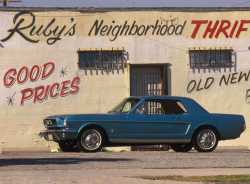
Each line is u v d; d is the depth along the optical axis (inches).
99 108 1070.4
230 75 1104.2
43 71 1059.3
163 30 1090.7
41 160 677.3
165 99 845.2
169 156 735.7
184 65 1094.4
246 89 1107.3
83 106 1067.3
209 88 1098.7
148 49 1086.4
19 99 1050.7
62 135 805.9
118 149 1032.2
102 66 1072.8
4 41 1049.5
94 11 1073.5
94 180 496.1
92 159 687.7
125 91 1077.1
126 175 531.5
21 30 1054.4
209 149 849.5
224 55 1105.4
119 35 1079.0
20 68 1053.2
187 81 1094.4
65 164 625.9
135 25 1083.3
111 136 818.2
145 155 753.6
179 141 839.7
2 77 1047.0
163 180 501.7
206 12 1100.5
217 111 1099.3
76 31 1068.5
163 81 1091.9
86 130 812.0
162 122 834.2
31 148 1039.0
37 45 1058.1
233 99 1103.6
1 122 1045.2
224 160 680.4
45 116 1056.2
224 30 1104.2
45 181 489.4
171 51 1091.3
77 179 502.0
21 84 1051.9
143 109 834.8
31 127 1051.9
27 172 550.3
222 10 1104.2
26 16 1056.2
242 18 1109.1
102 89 1072.2
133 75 1087.0
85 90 1067.9
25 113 1051.9
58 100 1060.5
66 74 1064.2
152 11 1087.0
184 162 653.9
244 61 1108.5
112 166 608.4
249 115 1104.2
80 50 1067.3
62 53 1064.2
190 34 1096.2
